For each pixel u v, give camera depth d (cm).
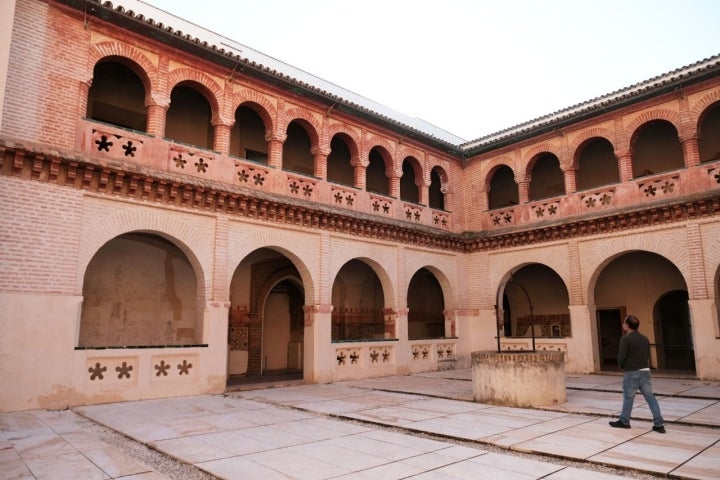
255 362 1917
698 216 1659
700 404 1170
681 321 2183
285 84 1692
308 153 2086
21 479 641
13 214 1145
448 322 2198
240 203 1528
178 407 1176
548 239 2027
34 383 1128
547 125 2014
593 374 1838
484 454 760
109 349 1245
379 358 1873
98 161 1257
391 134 2056
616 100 1820
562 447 781
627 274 2194
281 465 700
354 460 725
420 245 2097
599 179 2197
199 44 1472
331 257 1773
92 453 765
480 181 2294
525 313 2502
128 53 1395
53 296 1175
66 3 1293
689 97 1712
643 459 711
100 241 1271
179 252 1725
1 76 1097
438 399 1296
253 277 1964
